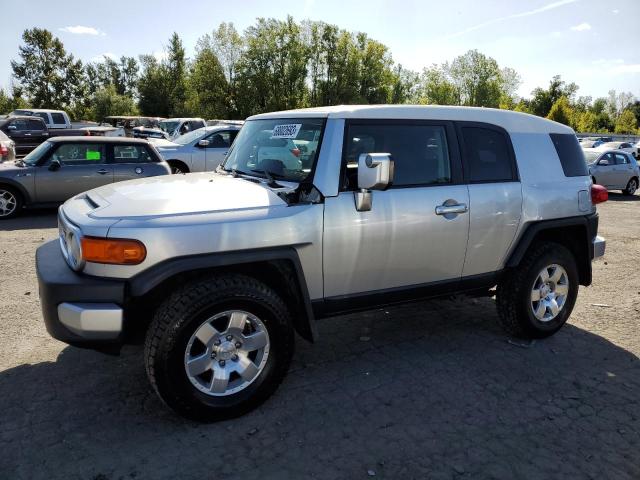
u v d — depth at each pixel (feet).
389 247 11.50
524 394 11.41
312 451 9.21
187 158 43.93
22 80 240.53
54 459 8.80
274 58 198.59
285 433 9.74
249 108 200.13
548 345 14.20
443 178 12.34
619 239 30.66
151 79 223.71
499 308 14.20
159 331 9.24
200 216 9.68
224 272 10.12
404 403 10.92
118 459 8.85
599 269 23.27
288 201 10.48
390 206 11.36
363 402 10.93
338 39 208.03
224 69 201.46
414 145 12.03
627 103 338.34
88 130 71.10
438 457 9.11
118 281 9.22
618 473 8.80
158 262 9.22
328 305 11.30
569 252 14.42
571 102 282.36
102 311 9.09
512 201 13.17
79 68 248.73
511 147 13.57
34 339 13.67
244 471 8.63
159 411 10.38
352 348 13.70
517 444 9.56
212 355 9.80
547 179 14.02
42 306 9.68
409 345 13.96
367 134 11.45
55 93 244.01
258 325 10.16
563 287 14.47
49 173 31.58
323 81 214.48
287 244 10.25
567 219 14.26
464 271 12.93
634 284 20.86
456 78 272.31
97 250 9.18
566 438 9.78
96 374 11.84
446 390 11.51
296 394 11.21
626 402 11.16
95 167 32.81
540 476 8.68
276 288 11.07
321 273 10.91
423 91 274.98
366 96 217.56
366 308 11.91
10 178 30.68
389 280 11.88
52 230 27.89
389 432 9.84
